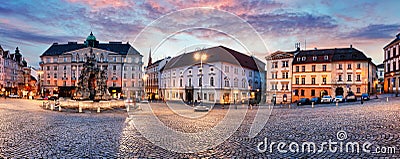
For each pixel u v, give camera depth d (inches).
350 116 650.2
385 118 569.6
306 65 2206.0
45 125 580.1
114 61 2888.8
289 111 929.5
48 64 3029.0
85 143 383.2
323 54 2191.2
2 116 789.9
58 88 2930.6
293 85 2237.9
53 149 349.4
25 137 432.5
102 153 328.2
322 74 2155.5
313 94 2177.7
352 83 2069.4
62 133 470.0
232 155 313.6
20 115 828.0
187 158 304.3
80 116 801.6
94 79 1318.9
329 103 1499.8
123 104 1219.9
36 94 3154.5
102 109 1078.4
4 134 461.7
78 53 2974.9
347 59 2082.9
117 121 650.8
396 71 1892.2
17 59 3762.3
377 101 1278.3
